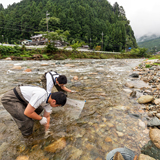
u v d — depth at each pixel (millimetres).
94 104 2963
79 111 2561
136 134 1915
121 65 11516
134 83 4859
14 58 15266
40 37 48875
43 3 105000
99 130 2012
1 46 16922
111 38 74812
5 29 73188
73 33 72438
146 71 7172
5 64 10328
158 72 6250
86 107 2812
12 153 1556
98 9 117500
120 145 1694
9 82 4691
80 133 1940
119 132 1961
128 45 88312
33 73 6652
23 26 71875
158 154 1461
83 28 75562
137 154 1543
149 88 4055
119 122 2230
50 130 2010
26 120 1765
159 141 1593
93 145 1694
